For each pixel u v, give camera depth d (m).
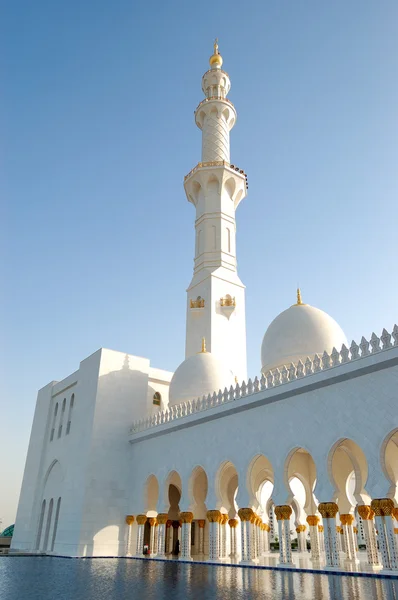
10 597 12.07
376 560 20.31
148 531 35.25
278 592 12.59
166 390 43.19
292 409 22.67
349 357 20.52
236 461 25.02
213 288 42.09
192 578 16.78
